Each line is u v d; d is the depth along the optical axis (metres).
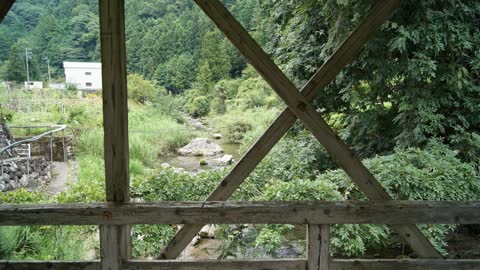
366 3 3.53
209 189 3.27
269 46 5.72
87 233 3.00
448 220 1.54
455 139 3.46
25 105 10.98
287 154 4.52
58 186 6.00
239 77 13.95
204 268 1.59
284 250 2.87
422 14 3.46
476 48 3.51
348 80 4.26
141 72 16.03
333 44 4.04
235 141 10.52
